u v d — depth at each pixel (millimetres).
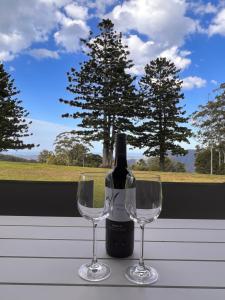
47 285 761
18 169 8945
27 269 840
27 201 2016
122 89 15570
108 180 891
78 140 17281
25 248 983
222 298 720
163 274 825
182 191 2607
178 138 16281
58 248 986
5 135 15867
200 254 958
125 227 905
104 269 838
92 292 733
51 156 17250
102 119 15508
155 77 16672
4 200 2029
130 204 856
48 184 2432
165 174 9086
